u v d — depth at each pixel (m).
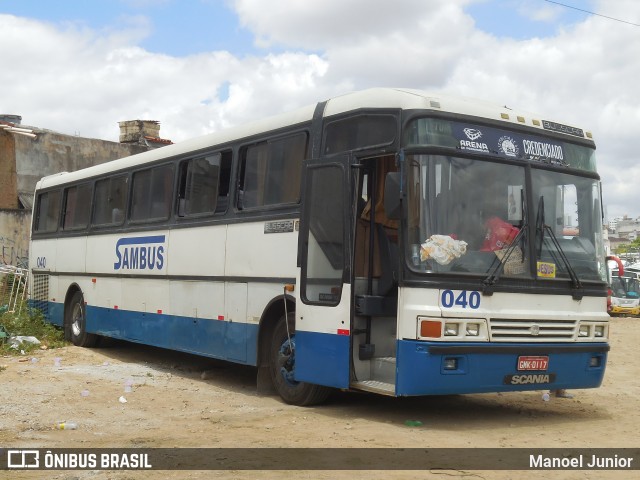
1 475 6.65
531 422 9.27
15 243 29.77
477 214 8.76
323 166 9.66
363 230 9.49
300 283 9.77
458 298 8.45
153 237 13.70
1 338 16.27
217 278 11.70
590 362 9.45
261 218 10.78
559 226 9.42
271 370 10.62
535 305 8.97
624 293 38.62
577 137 9.94
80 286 16.70
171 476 6.56
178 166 13.16
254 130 11.23
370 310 9.15
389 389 8.55
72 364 14.16
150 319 13.66
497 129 9.14
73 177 17.55
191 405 10.14
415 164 8.56
